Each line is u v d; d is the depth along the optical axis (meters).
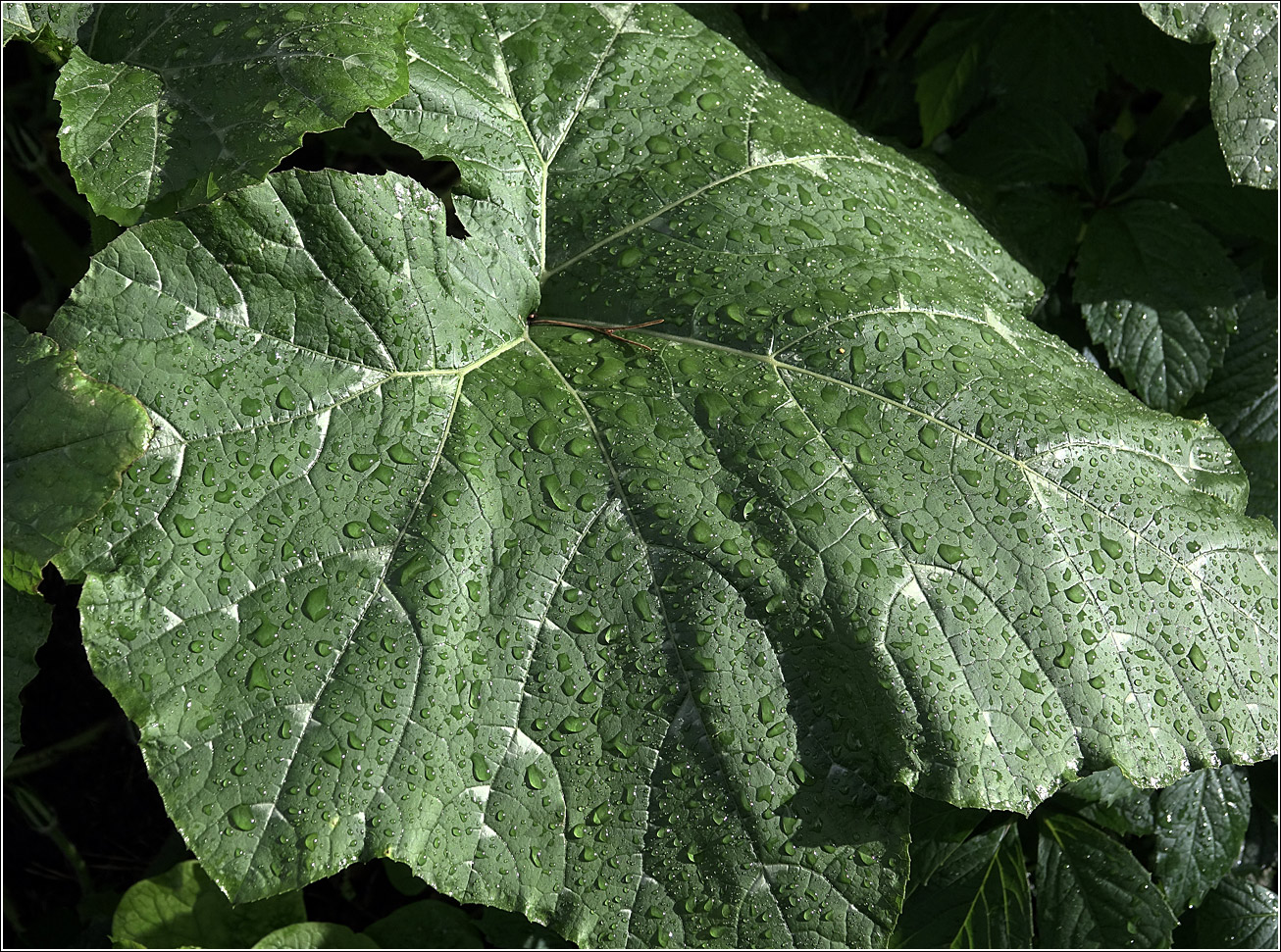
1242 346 0.74
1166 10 0.64
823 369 0.59
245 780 0.54
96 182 0.56
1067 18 0.74
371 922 0.77
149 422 0.54
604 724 0.56
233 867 0.53
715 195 0.62
